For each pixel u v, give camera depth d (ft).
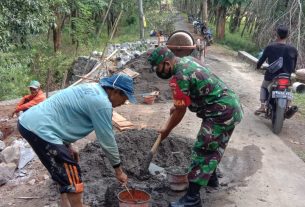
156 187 14.52
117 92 11.32
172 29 74.43
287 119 23.95
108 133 10.97
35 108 11.23
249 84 34.12
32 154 17.78
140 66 36.40
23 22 41.11
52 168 11.02
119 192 13.16
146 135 17.75
